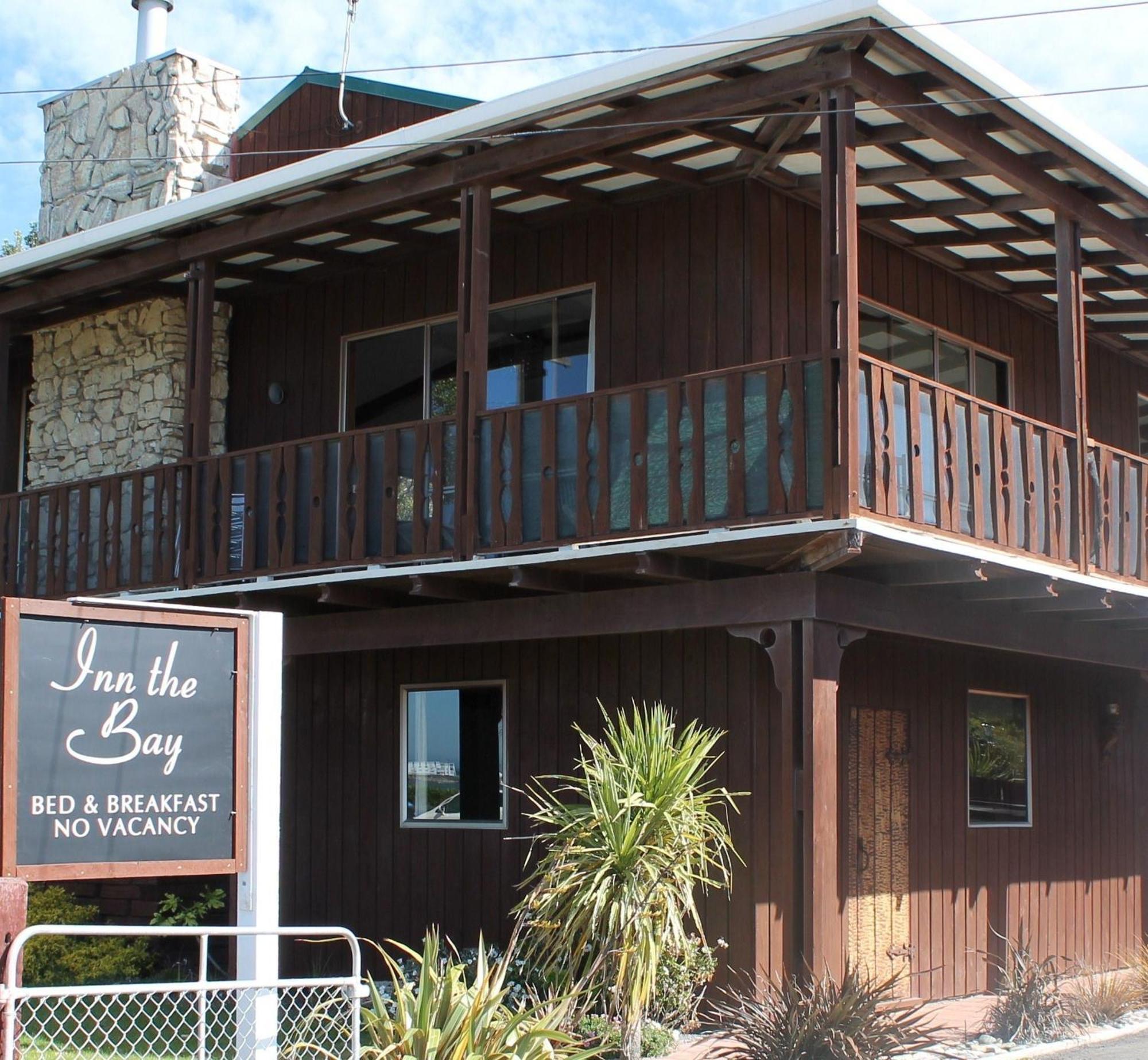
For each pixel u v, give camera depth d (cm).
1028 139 927
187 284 1280
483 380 968
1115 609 1088
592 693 1062
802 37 820
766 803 973
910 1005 905
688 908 851
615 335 1083
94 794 598
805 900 848
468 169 977
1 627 582
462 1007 639
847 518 799
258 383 1311
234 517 1098
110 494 1167
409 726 1163
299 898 1199
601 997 877
